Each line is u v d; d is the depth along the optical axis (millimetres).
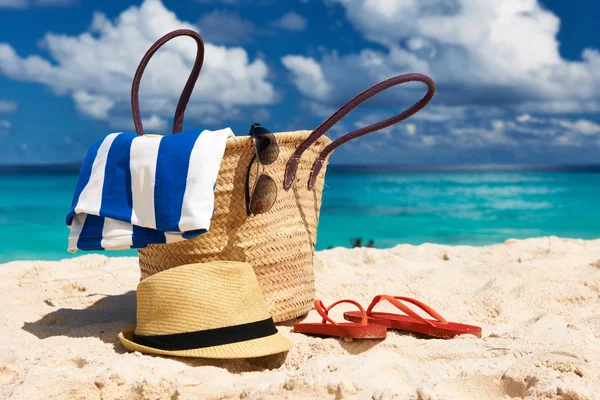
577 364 940
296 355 1099
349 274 1821
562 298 1487
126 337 1124
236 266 1081
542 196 11297
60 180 18188
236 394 894
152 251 1227
